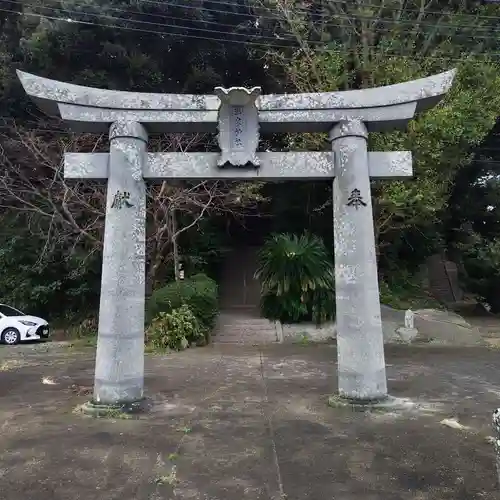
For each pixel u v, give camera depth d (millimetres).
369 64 14539
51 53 15820
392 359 11352
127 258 6789
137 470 4617
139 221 6945
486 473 4531
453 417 6383
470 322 19016
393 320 15406
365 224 6949
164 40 16688
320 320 15688
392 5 15070
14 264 18781
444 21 15562
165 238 17438
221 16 17031
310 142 14727
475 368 10117
